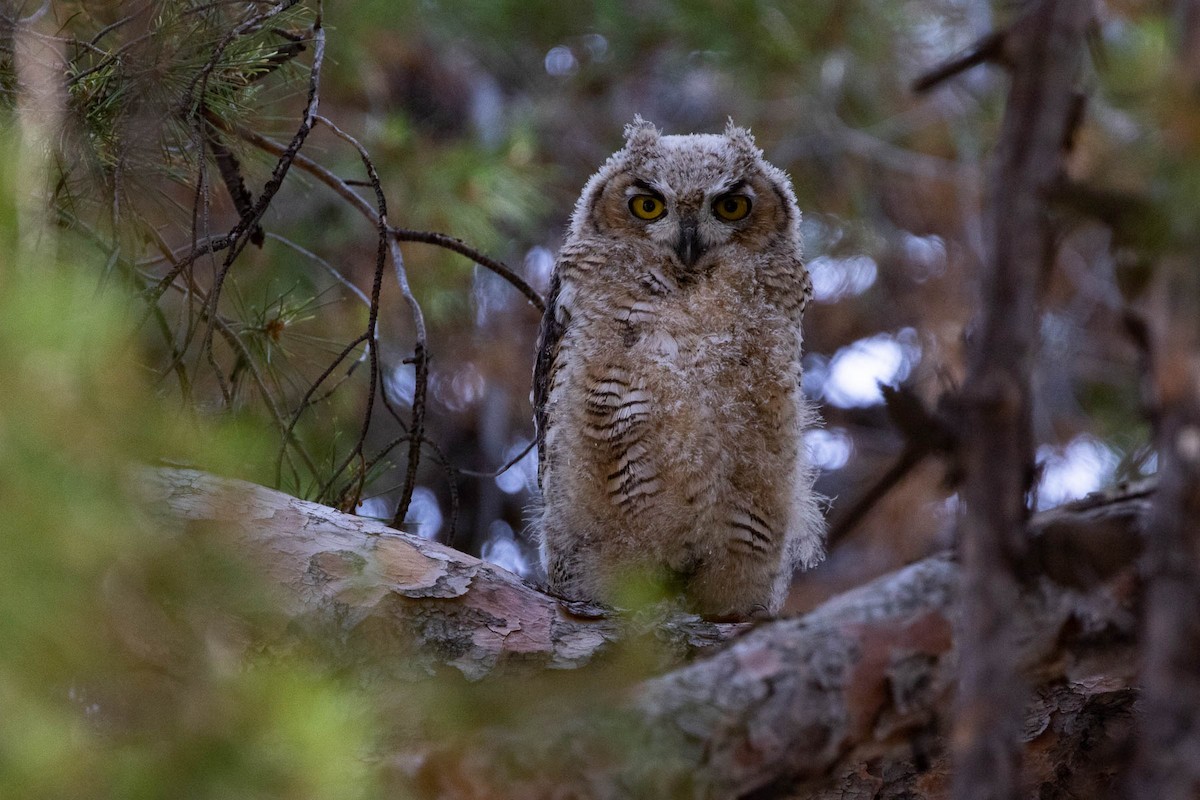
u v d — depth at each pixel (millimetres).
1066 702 7336
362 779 4738
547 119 17531
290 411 9375
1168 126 3809
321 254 14000
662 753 4934
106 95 7945
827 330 17312
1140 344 4207
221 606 4238
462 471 8656
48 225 6734
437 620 7195
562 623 7391
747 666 5141
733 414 9406
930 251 17703
